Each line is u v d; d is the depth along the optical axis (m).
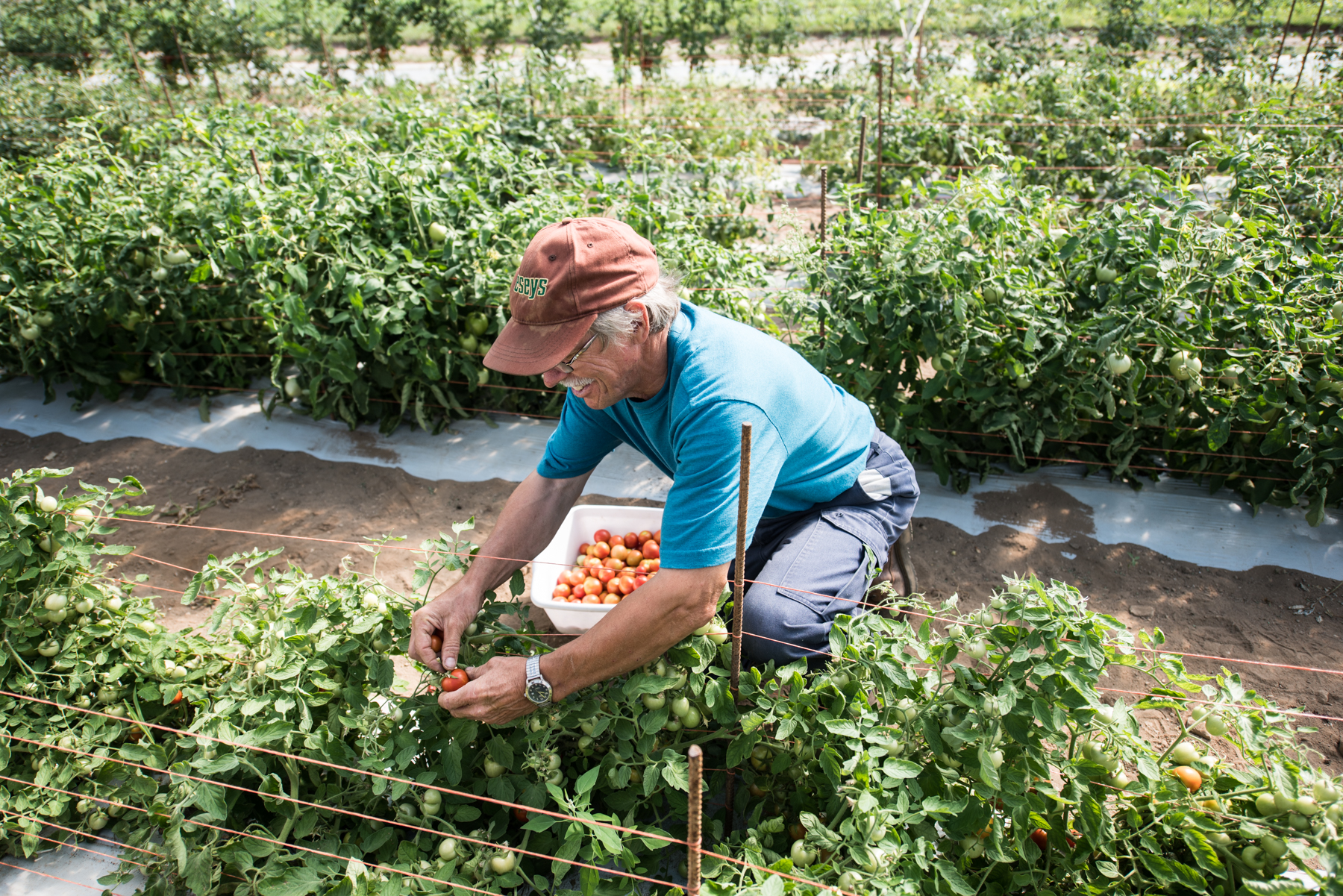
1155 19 9.51
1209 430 3.43
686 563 1.92
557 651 1.97
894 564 2.84
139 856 2.19
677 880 2.12
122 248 4.16
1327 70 7.27
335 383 4.22
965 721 1.86
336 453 4.22
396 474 4.07
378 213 4.06
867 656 2.01
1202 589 3.30
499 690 1.97
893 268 3.55
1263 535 3.50
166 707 2.44
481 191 4.38
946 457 3.89
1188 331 3.42
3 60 9.73
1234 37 8.62
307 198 4.06
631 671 2.05
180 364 4.60
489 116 4.91
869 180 6.84
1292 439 3.47
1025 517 3.68
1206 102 7.41
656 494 3.90
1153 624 3.16
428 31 14.87
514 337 1.94
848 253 3.82
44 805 2.24
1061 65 8.86
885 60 8.91
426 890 1.87
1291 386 3.30
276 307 4.02
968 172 6.62
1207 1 9.86
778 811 2.20
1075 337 3.45
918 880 1.74
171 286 4.26
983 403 3.67
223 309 4.40
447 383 4.23
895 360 3.65
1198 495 3.71
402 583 3.42
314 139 4.97
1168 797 1.89
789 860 1.78
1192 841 1.80
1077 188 6.60
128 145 5.69
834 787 1.93
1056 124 6.99
